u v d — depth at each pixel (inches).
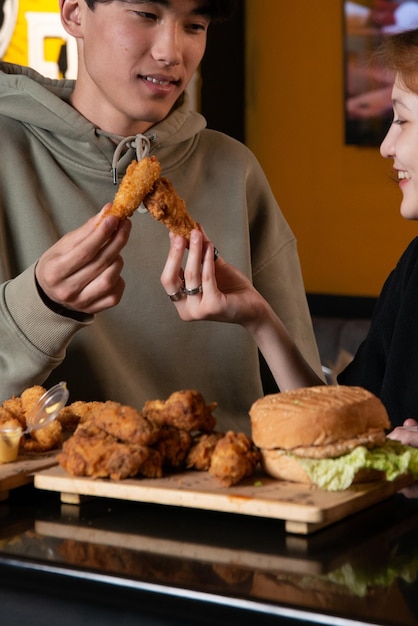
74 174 87.0
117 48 76.5
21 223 84.1
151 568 45.0
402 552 46.9
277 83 195.0
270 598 41.3
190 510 53.9
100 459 54.1
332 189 194.5
